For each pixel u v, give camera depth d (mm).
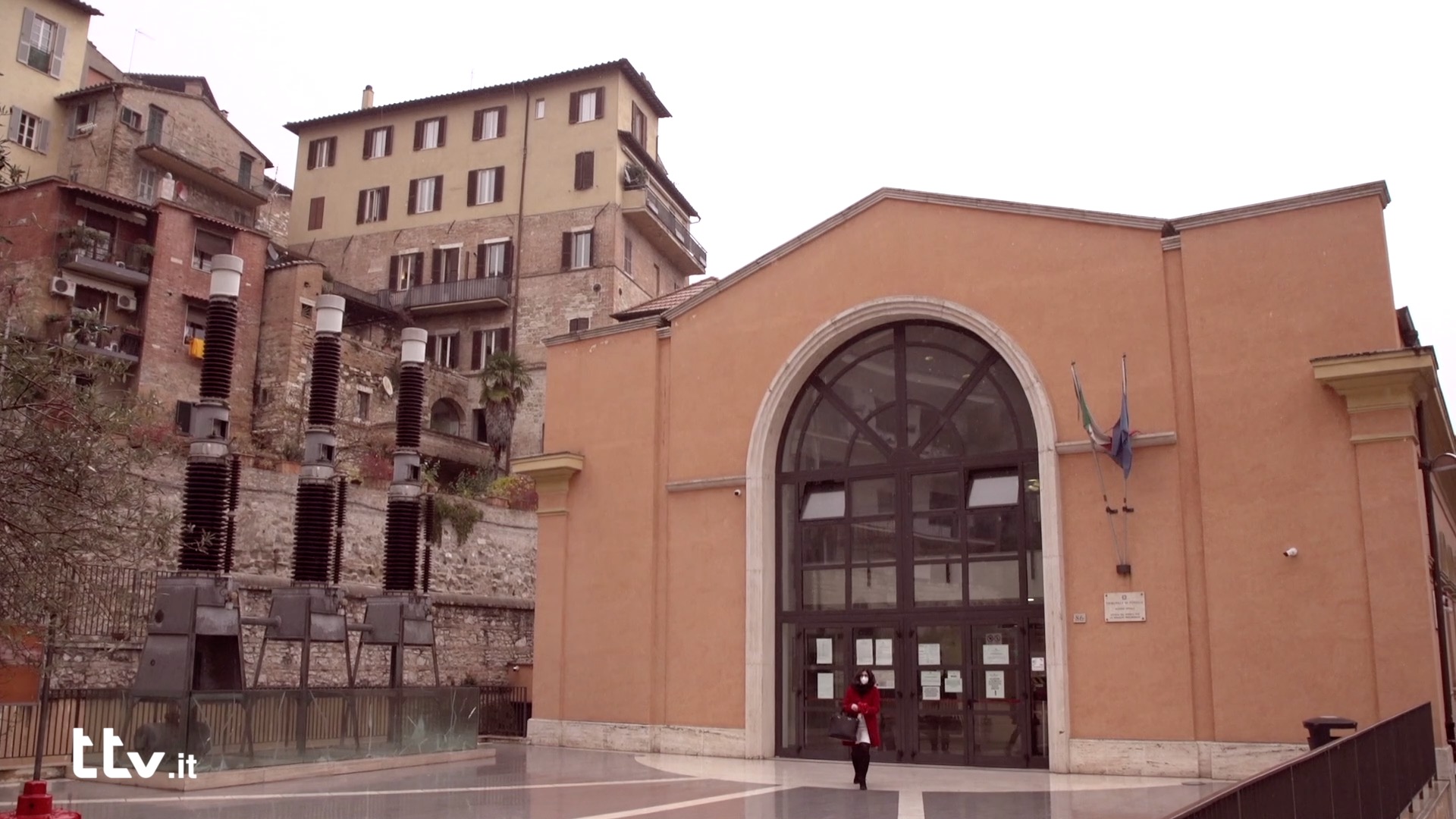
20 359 9273
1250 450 15711
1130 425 16531
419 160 51406
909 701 17750
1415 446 15070
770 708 18703
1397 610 14398
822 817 11562
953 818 11461
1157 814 11734
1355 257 15562
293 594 16625
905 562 18250
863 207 19422
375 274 50656
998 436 17922
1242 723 15102
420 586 28938
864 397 19266
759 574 19000
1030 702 16812
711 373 20406
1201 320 16328
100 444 10141
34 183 36906
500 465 45562
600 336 21875
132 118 43500
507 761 18047
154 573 20891
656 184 51969
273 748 15109
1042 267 17703
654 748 19531
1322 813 8500
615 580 20625
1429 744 13766
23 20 42188
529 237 48781
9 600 9227
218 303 16062
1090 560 16500
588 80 49594
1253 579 15375
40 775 12875
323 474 17422
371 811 12016
